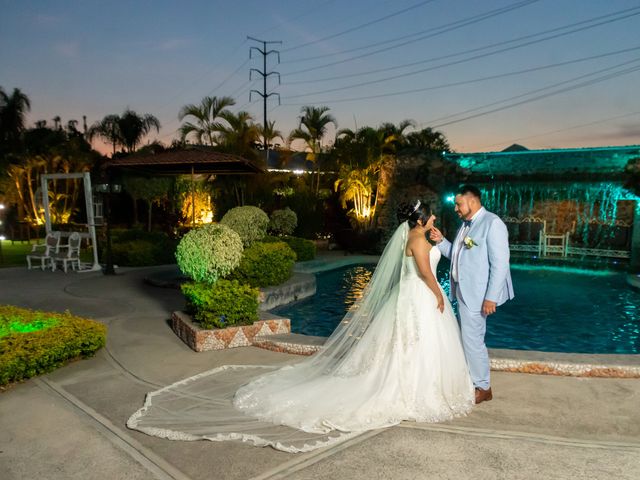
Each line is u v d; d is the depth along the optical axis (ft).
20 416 12.21
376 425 11.20
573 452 9.98
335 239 59.06
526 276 43.91
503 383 13.97
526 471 9.29
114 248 44.04
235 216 31.73
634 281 36.96
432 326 12.21
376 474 9.26
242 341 18.51
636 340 22.75
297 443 10.46
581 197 56.95
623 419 11.55
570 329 24.64
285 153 66.08
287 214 49.90
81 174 39.70
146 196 58.03
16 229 71.72
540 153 55.26
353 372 12.59
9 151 80.38
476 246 12.44
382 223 59.26
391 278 13.19
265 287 28.99
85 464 9.80
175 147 78.64
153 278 33.73
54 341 15.71
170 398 13.12
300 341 17.83
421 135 77.77
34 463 9.85
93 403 13.07
